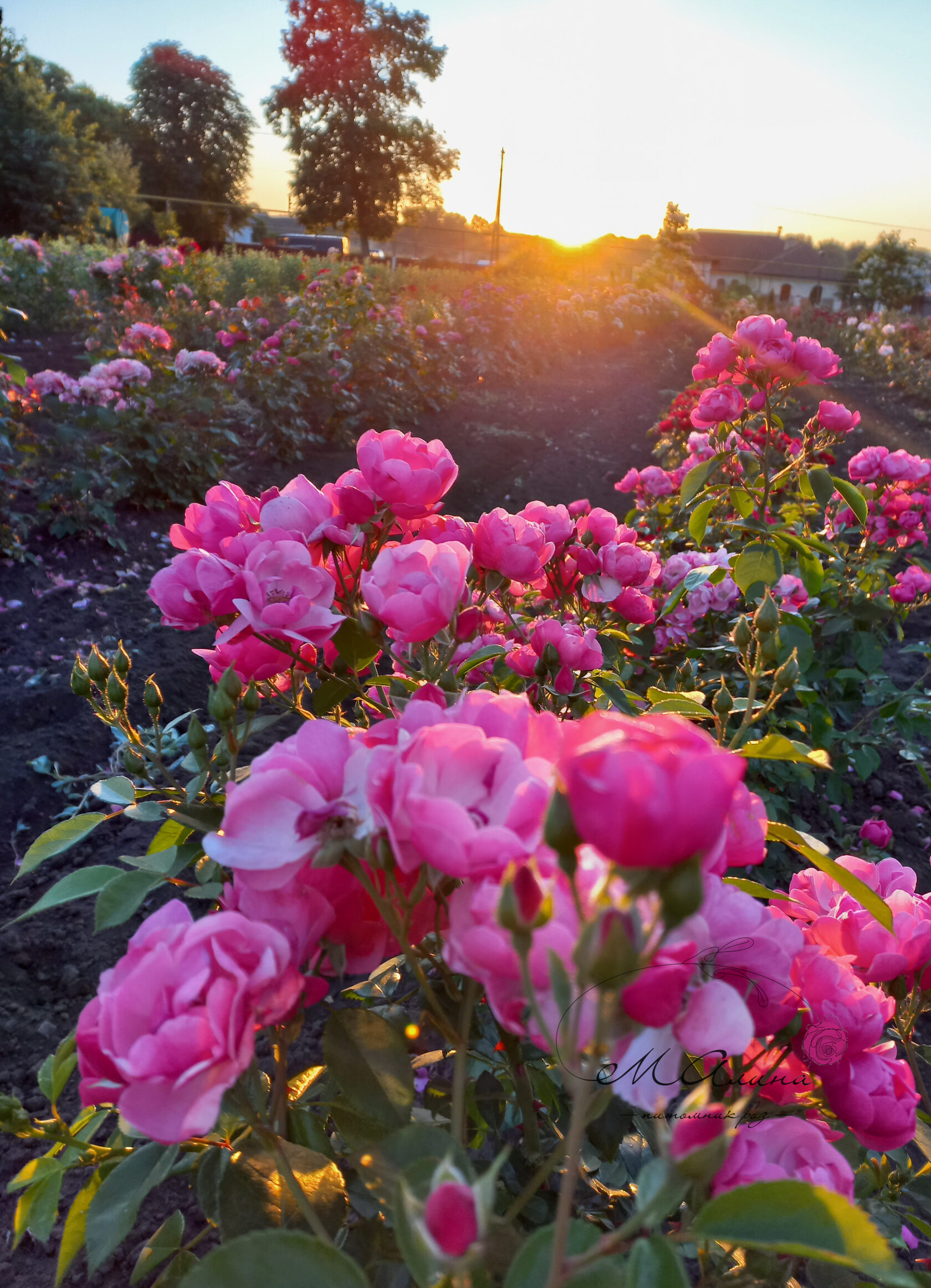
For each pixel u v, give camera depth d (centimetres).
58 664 415
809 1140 67
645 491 443
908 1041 105
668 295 2492
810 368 253
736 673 316
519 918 49
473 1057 111
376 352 973
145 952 67
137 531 590
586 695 173
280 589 111
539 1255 56
